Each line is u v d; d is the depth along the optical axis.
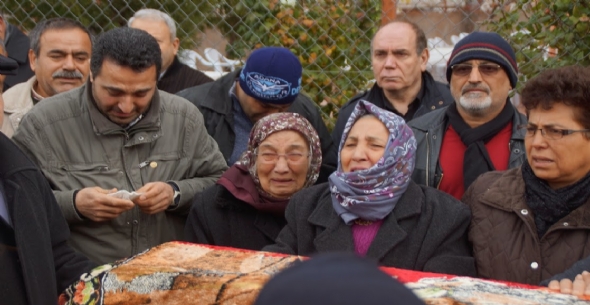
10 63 2.04
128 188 2.83
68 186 2.78
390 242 2.34
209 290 1.86
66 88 3.65
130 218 2.84
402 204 2.42
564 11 3.96
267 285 0.73
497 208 2.37
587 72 2.26
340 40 4.50
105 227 2.80
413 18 4.88
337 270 0.71
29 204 2.05
